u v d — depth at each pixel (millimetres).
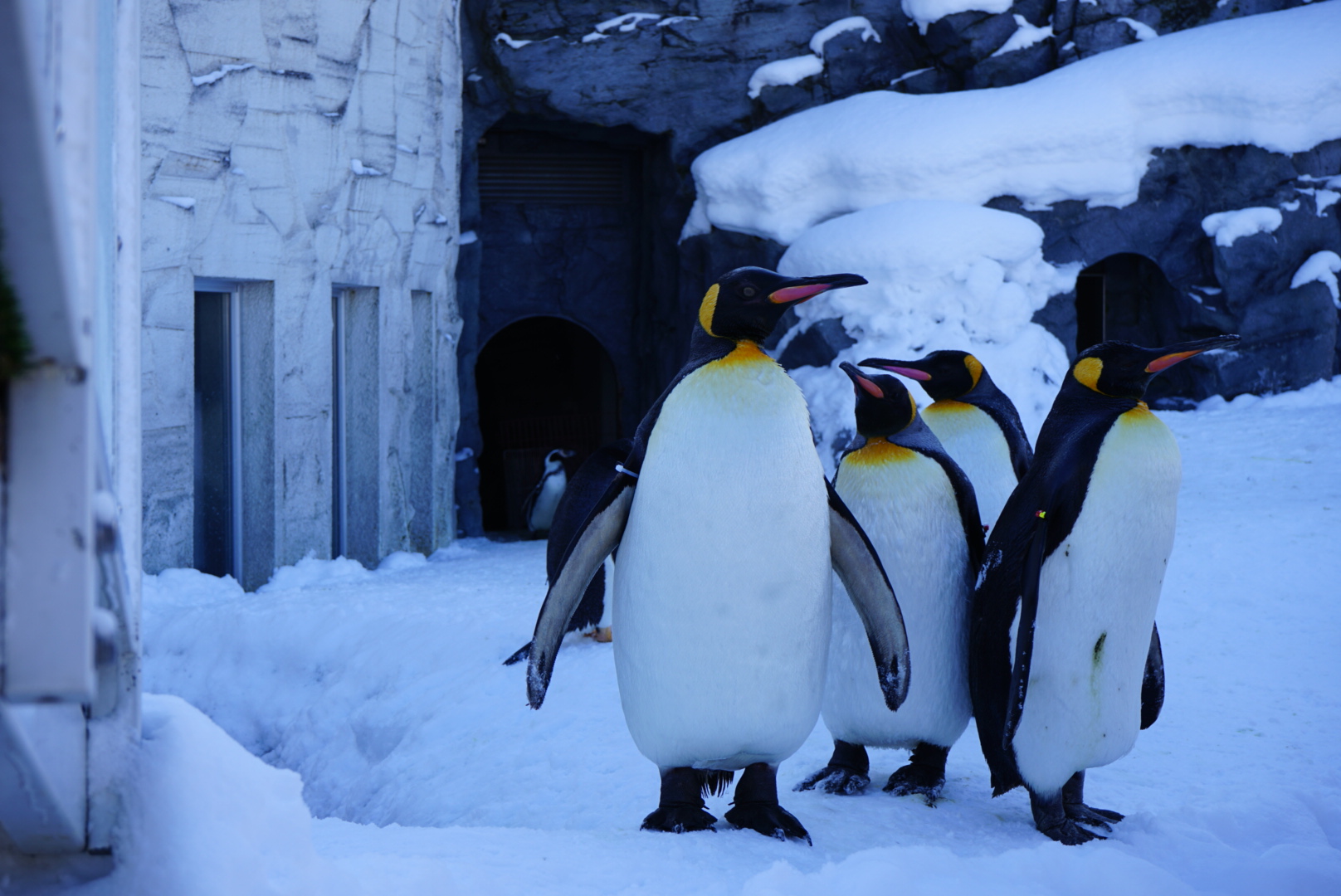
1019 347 12102
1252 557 7012
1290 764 4164
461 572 10133
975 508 3535
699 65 14312
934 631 3451
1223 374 13023
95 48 1125
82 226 1076
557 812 4270
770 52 14336
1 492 1003
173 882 1600
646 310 15945
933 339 12008
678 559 2852
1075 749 3184
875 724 3607
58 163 875
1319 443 10328
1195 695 5145
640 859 2676
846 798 3629
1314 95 12594
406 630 7195
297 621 7555
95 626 1360
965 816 3457
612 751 4879
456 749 5488
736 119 14547
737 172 13633
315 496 9953
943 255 12156
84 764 1600
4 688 1002
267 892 1684
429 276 11742
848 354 12312
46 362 993
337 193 9875
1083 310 15320
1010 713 3074
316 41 9453
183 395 8805
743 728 2973
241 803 1718
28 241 847
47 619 1009
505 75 14008
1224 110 12805
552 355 21047
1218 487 9281
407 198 11031
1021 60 13797
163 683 7559
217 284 9422
